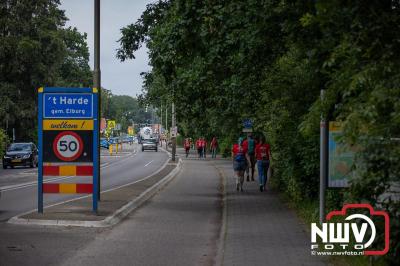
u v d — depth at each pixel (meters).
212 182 30.17
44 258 9.78
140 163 53.09
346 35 7.68
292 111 15.30
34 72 67.56
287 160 16.06
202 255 10.31
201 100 23.66
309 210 14.35
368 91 6.89
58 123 14.70
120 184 28.86
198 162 52.78
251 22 14.83
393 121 6.47
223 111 25.25
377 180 6.82
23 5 66.44
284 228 12.90
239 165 23.41
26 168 45.81
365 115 6.57
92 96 14.70
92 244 11.27
